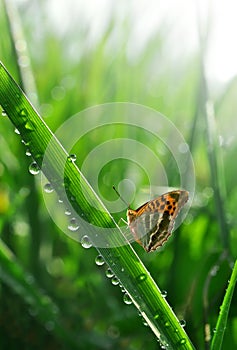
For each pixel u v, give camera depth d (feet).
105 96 2.51
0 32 2.29
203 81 1.96
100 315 2.08
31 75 2.11
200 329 1.84
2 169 2.22
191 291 1.87
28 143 1.47
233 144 2.31
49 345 1.97
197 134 2.22
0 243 1.91
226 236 1.89
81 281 2.11
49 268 2.19
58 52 2.71
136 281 1.49
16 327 1.97
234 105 2.56
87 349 1.94
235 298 1.85
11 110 1.47
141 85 2.65
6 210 2.19
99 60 2.62
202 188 2.29
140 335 2.01
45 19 2.86
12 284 1.91
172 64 2.86
